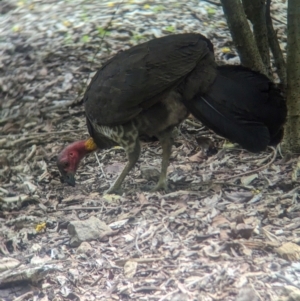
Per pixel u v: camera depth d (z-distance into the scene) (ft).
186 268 27.94
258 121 32.37
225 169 38.19
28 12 61.72
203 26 56.34
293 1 35.09
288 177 36.01
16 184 39.29
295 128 37.86
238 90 32.42
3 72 53.16
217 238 30.04
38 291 27.78
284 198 33.63
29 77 52.26
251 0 36.94
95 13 59.77
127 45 54.80
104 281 27.89
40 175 40.34
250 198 33.91
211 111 32.48
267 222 31.32
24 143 44.01
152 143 42.86
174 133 37.19
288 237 29.71
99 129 36.50
